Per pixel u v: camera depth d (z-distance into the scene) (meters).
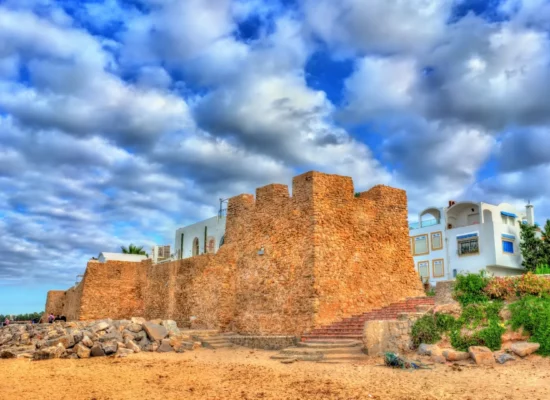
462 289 20.22
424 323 18.98
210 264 33.00
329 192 27.14
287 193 28.92
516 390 12.32
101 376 16.94
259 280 28.92
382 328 19.33
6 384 15.63
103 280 42.75
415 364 16.41
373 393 12.85
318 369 17.23
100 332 25.20
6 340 30.59
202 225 48.16
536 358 15.69
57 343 23.91
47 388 14.80
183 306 35.72
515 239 50.69
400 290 28.95
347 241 27.11
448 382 13.74
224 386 14.58
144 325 26.50
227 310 30.55
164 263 40.16
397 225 30.33
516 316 17.56
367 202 29.05
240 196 32.28
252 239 30.38
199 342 26.48
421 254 55.62
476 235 50.44
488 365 15.77
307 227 26.27
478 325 18.08
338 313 25.41
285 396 12.90
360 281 26.98
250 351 24.12
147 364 19.92
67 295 55.53
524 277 19.47
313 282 25.00
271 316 27.31
